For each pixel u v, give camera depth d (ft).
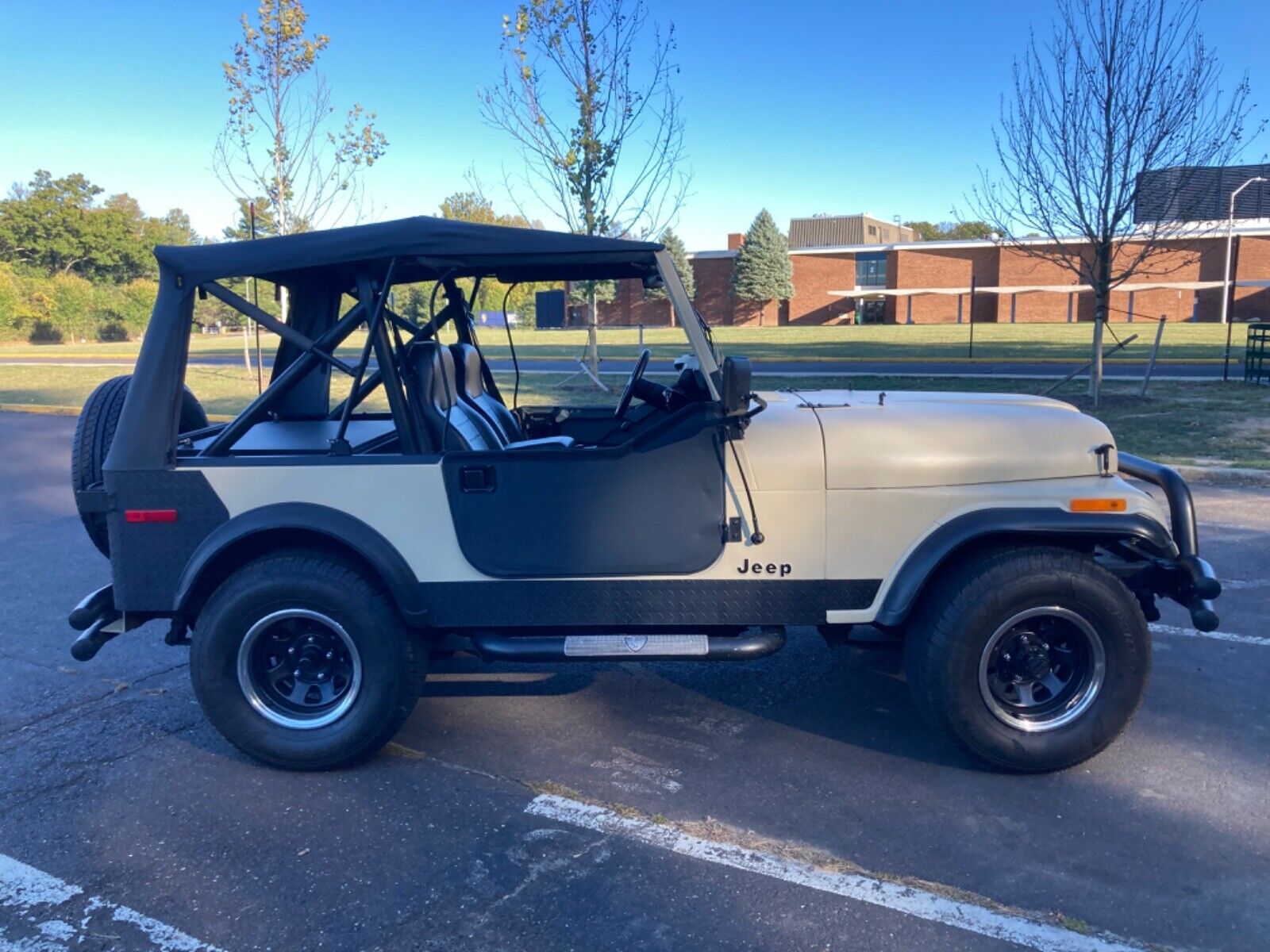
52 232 229.25
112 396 15.35
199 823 12.95
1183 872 11.57
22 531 29.63
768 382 64.13
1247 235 163.43
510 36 51.31
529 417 18.35
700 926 10.69
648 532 13.69
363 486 13.76
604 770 14.32
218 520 13.91
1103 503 13.55
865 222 264.31
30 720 16.20
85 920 10.92
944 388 59.36
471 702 16.80
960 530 13.44
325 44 59.11
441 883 11.54
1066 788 13.57
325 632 14.25
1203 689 16.83
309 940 10.55
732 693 17.08
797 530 13.71
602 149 51.85
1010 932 10.53
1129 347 95.55
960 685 13.50
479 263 14.03
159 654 19.21
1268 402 50.75
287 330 14.08
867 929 10.61
